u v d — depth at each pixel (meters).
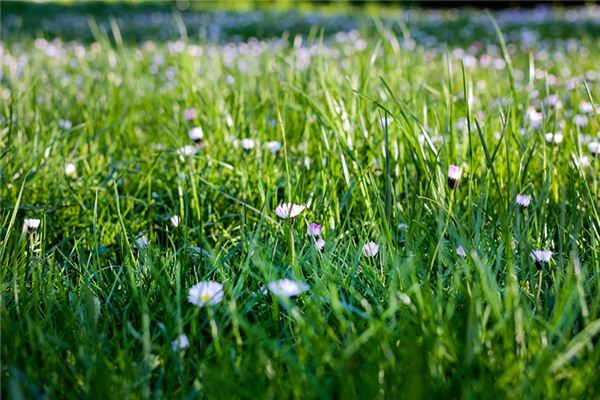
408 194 0.74
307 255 0.62
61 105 1.15
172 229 0.78
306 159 0.86
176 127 1.00
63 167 0.87
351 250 0.66
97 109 1.12
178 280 0.56
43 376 0.51
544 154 0.72
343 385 0.48
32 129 0.97
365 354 0.50
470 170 0.68
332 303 0.53
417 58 1.17
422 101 0.94
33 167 0.86
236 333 0.52
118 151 0.99
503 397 0.46
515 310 0.52
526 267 0.62
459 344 0.50
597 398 0.47
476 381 0.48
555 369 0.49
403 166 0.78
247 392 0.48
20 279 0.59
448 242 0.64
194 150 0.89
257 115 0.99
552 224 0.71
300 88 0.96
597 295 0.57
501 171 0.77
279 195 0.80
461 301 0.58
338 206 0.71
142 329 0.57
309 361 0.51
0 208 0.76
